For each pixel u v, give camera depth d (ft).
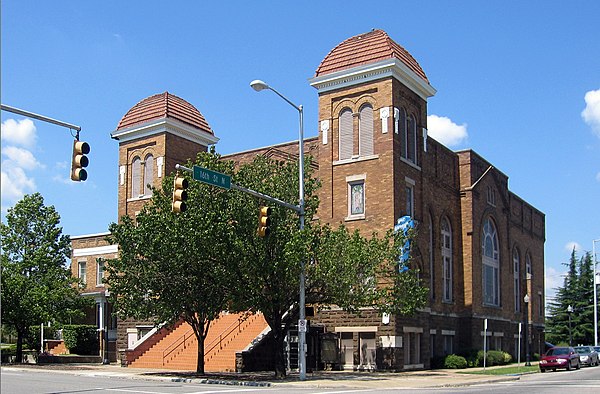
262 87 84.28
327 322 122.01
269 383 84.74
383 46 124.47
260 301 93.15
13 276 137.28
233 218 92.17
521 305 183.01
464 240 148.05
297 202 95.96
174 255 93.86
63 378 95.04
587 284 308.19
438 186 139.85
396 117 123.03
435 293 134.72
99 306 166.09
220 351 118.73
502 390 74.23
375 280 96.84
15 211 144.15
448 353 139.64
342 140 127.44
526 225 194.18
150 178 151.94
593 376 107.86
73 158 56.39
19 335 141.49
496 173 167.84
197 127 155.12
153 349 128.57
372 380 92.48
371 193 121.90
